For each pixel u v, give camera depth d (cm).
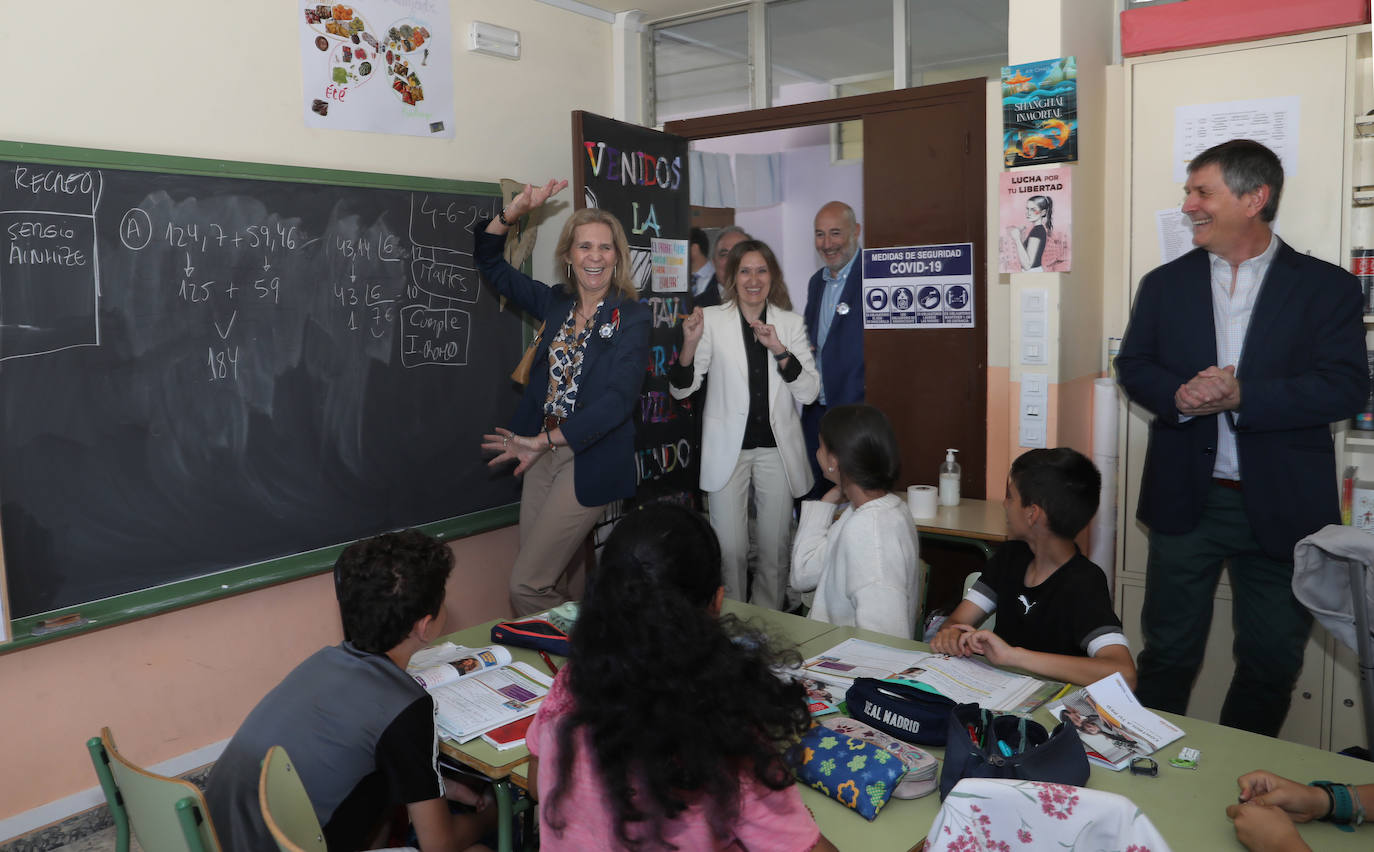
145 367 267
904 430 381
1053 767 136
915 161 366
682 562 112
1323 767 150
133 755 273
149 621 274
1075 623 193
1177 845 129
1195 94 299
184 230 273
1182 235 305
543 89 386
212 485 284
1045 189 311
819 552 249
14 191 239
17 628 246
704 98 427
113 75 259
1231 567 272
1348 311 244
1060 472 193
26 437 245
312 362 307
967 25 359
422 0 335
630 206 378
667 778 96
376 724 152
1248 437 253
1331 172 282
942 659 192
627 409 311
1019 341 321
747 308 388
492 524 367
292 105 300
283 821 131
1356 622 173
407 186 330
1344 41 275
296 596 311
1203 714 314
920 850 132
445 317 347
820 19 393
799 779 150
